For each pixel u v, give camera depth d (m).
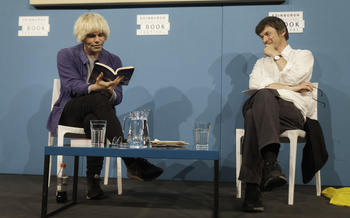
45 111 3.10
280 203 1.96
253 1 2.92
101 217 1.57
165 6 3.05
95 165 2.02
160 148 1.55
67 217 1.56
